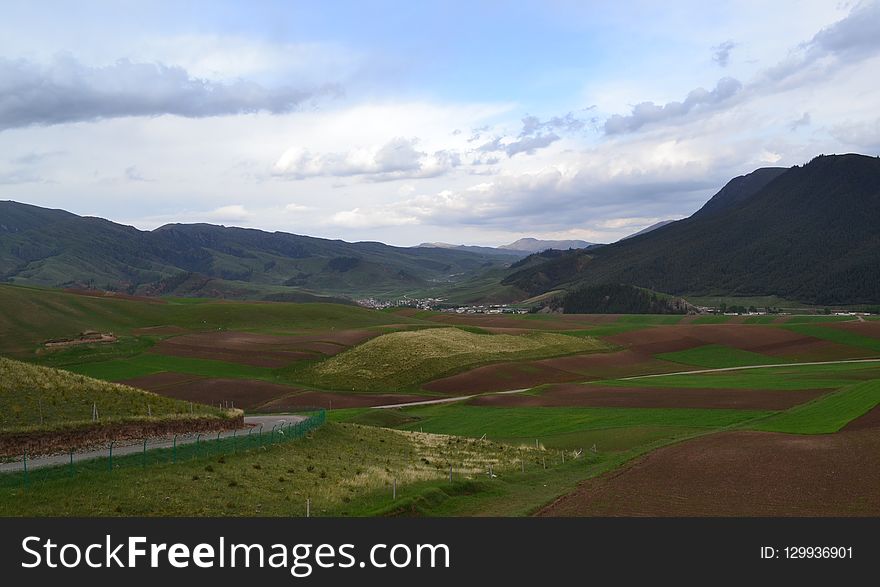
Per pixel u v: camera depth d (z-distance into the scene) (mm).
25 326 116000
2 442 31484
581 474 39969
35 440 32750
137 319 137750
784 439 44344
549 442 53625
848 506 29547
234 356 107875
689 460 39969
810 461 37562
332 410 75938
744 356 119250
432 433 60781
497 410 71500
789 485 33156
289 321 151750
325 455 40500
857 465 36062
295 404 79438
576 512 29828
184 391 83875
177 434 40656
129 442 36969
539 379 98125
